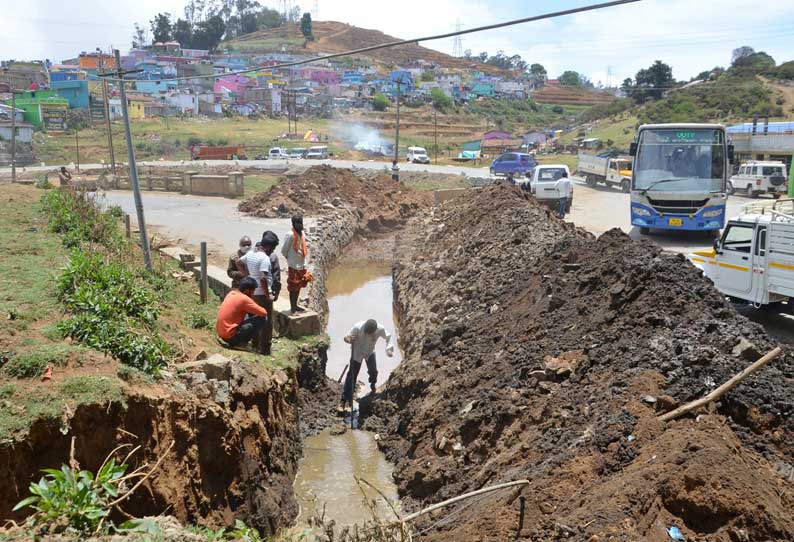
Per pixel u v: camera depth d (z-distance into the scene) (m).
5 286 8.70
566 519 5.18
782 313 12.84
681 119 69.00
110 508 4.91
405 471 8.68
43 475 5.33
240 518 6.97
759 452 5.69
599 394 7.00
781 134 40.53
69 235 12.46
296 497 8.42
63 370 6.22
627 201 32.94
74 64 116.56
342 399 11.15
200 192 31.05
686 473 4.93
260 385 8.34
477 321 11.49
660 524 4.80
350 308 18.02
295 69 120.81
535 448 6.80
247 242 11.15
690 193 19.97
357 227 28.41
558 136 86.88
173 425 6.47
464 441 8.14
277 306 12.61
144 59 108.81
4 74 86.25
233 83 98.69
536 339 9.23
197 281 13.70
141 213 12.30
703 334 7.27
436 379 10.03
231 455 7.02
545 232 14.42
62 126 66.50
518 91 139.62
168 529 4.84
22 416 5.36
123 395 6.02
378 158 68.06
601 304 9.04
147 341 7.26
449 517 6.69
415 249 21.17
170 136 69.25
